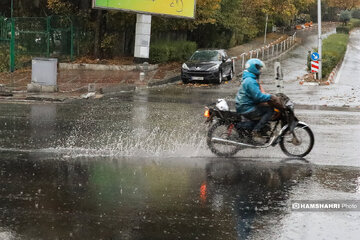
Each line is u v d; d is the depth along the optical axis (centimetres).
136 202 577
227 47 4362
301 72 2920
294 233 496
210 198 601
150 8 2517
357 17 9600
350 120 1266
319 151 881
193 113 1320
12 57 2300
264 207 573
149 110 1360
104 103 1505
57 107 1387
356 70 3120
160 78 2289
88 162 764
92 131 1016
